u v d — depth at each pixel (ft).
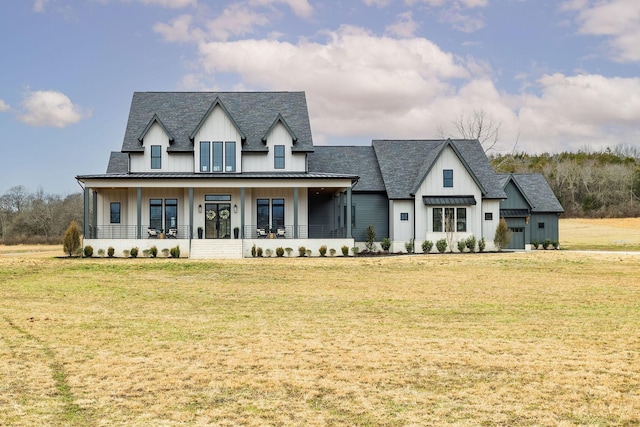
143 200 123.03
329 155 140.56
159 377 32.83
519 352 38.63
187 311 56.13
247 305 60.29
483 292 70.44
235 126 122.01
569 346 40.40
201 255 111.34
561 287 74.64
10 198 306.96
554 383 31.68
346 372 33.83
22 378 32.55
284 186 115.34
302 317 52.80
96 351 38.78
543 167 366.22
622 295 67.15
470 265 100.27
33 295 65.82
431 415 26.94
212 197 123.75
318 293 69.62
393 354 38.06
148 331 45.65
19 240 249.55
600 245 163.22
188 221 122.83
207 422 26.18
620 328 47.03
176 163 122.72
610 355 37.76
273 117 130.93
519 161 356.18
